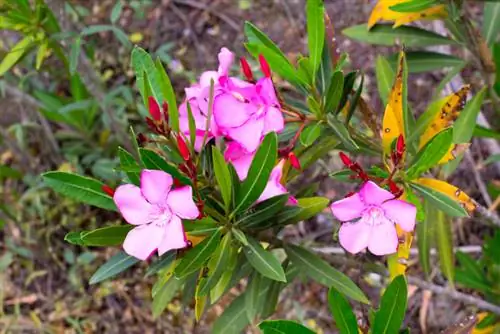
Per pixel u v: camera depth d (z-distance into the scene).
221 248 0.32
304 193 0.38
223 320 0.40
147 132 0.61
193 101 0.31
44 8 0.47
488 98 0.49
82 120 0.63
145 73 0.30
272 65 0.33
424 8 0.37
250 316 0.37
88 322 0.63
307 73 0.33
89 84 0.55
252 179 0.31
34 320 0.63
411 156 0.37
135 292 0.63
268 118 0.31
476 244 0.62
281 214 0.34
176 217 0.29
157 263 0.34
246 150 0.31
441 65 0.46
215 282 0.32
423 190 0.34
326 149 0.36
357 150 0.36
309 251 0.37
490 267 0.48
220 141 0.33
